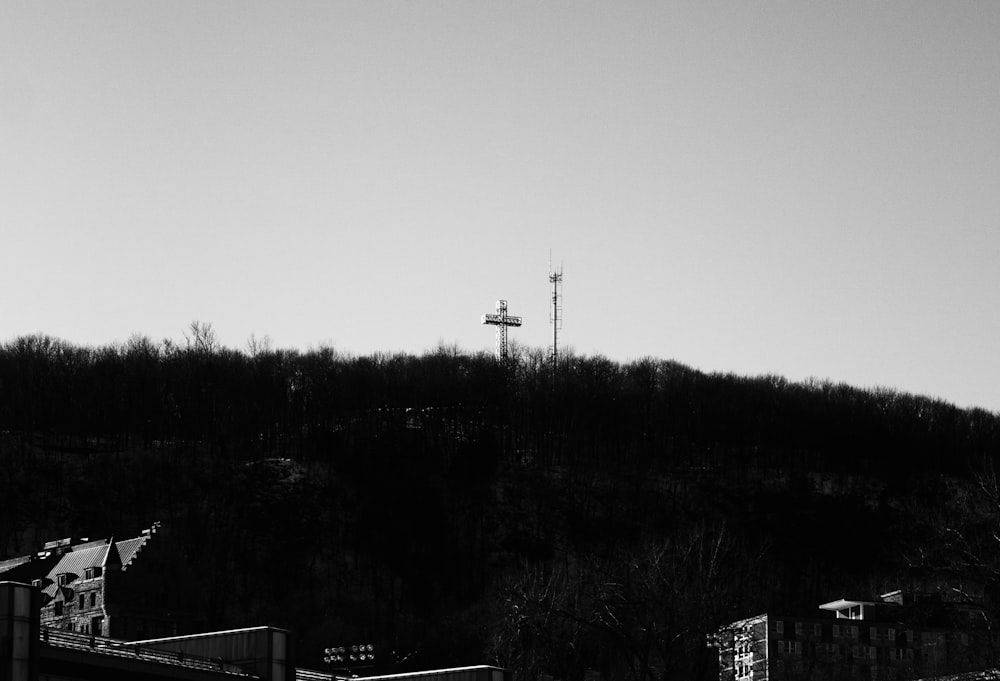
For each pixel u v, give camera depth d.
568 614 154.62
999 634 108.56
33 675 77.94
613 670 176.62
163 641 100.12
